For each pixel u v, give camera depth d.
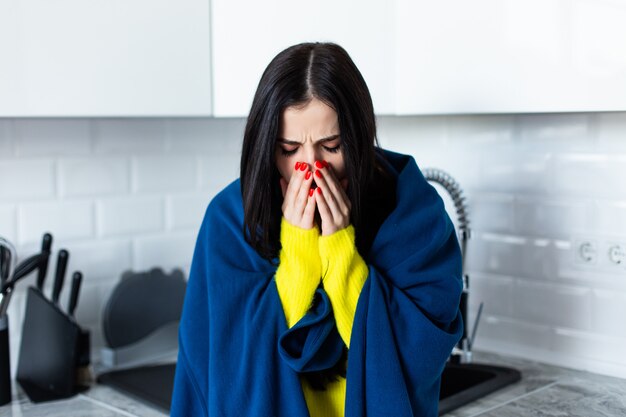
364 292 1.20
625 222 1.63
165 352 1.97
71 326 1.62
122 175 1.95
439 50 1.53
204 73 1.66
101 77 1.50
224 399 1.21
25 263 1.63
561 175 1.72
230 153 2.16
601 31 1.29
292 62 1.12
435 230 1.25
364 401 1.19
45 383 1.71
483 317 1.89
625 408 1.49
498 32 1.43
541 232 1.76
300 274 1.21
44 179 1.82
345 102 1.12
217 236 1.28
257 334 1.21
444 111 1.53
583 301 1.71
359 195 1.17
